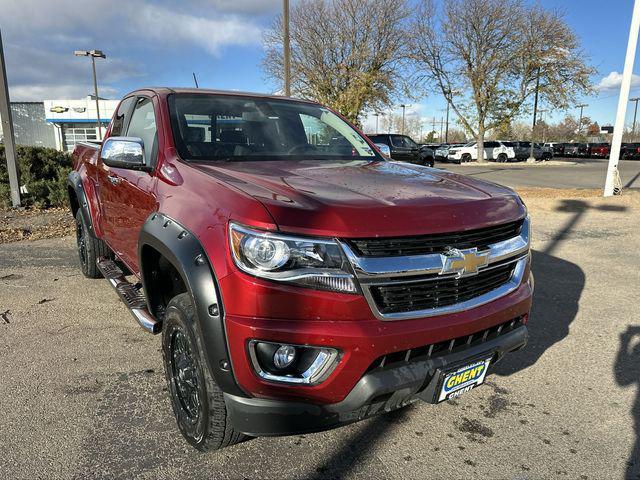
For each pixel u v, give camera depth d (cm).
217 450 255
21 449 255
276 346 204
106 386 320
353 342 204
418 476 246
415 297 221
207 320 211
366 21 3028
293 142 358
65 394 309
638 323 447
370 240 208
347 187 246
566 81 3500
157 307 304
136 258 331
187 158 301
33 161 1047
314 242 202
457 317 230
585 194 1403
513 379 345
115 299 476
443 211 228
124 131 405
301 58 3134
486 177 2295
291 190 229
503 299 255
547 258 680
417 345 218
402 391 219
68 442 262
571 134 8956
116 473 240
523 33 3397
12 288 505
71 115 5547
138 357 360
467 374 240
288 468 248
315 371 207
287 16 1556
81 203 471
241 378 206
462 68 3609
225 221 213
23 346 374
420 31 3500
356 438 275
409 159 2234
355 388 210
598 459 261
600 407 311
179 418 260
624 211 1080
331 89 3177
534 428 288
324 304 203
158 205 274
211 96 362
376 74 3105
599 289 543
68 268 579
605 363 369
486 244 245
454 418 297
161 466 246
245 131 346
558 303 497
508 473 249
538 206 1136
